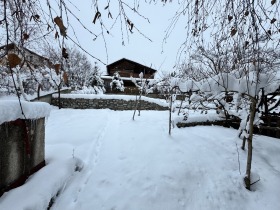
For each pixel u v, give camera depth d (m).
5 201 2.64
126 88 24.52
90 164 4.61
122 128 7.17
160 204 3.44
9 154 2.90
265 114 6.55
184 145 5.38
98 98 13.19
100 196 3.47
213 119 7.87
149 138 5.81
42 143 3.81
